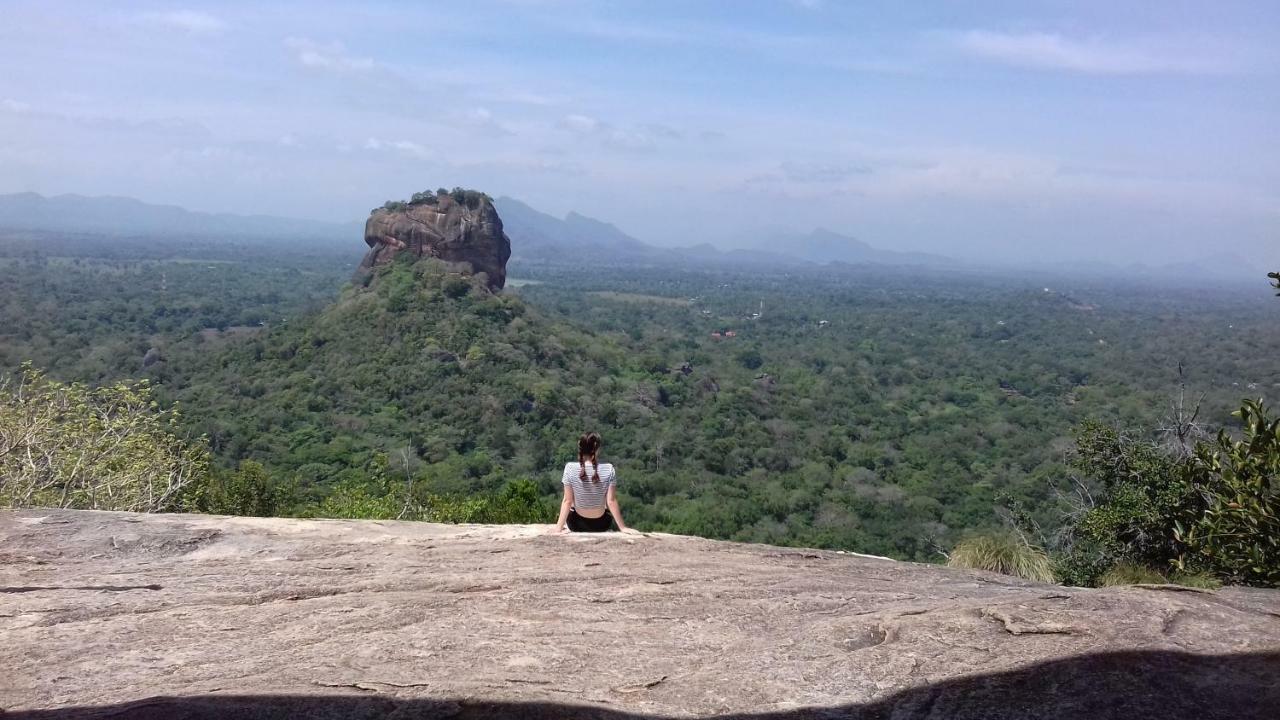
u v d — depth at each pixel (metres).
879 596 4.17
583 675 3.06
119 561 4.63
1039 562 9.84
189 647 3.35
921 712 2.77
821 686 2.95
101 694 2.89
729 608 3.91
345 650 3.29
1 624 3.61
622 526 5.82
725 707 2.80
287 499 21.89
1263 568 5.86
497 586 4.24
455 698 2.80
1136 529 10.35
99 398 13.16
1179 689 2.86
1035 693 2.86
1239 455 6.14
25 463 11.63
